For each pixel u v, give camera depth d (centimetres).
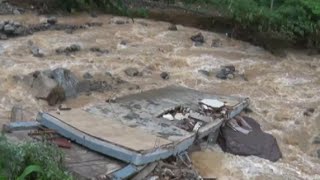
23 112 1214
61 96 1328
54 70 1395
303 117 1387
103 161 955
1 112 1230
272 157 1180
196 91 1436
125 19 2161
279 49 1953
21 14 2014
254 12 2189
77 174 889
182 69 1656
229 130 1233
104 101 1321
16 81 1382
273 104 1452
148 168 965
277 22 2122
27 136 1006
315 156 1231
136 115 1191
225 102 1341
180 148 1063
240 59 1803
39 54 1603
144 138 1041
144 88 1464
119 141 1000
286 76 1675
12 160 785
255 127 1285
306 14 2145
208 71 1656
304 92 1557
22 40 1719
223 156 1148
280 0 2308
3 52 1588
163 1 2511
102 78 1504
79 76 1486
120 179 895
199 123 1188
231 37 2055
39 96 1314
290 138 1294
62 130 1038
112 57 1681
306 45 2027
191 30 2092
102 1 2238
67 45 1727
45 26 1906
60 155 883
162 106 1269
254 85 1580
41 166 805
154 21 2186
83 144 1002
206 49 1867
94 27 1994
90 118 1117
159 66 1659
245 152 1173
